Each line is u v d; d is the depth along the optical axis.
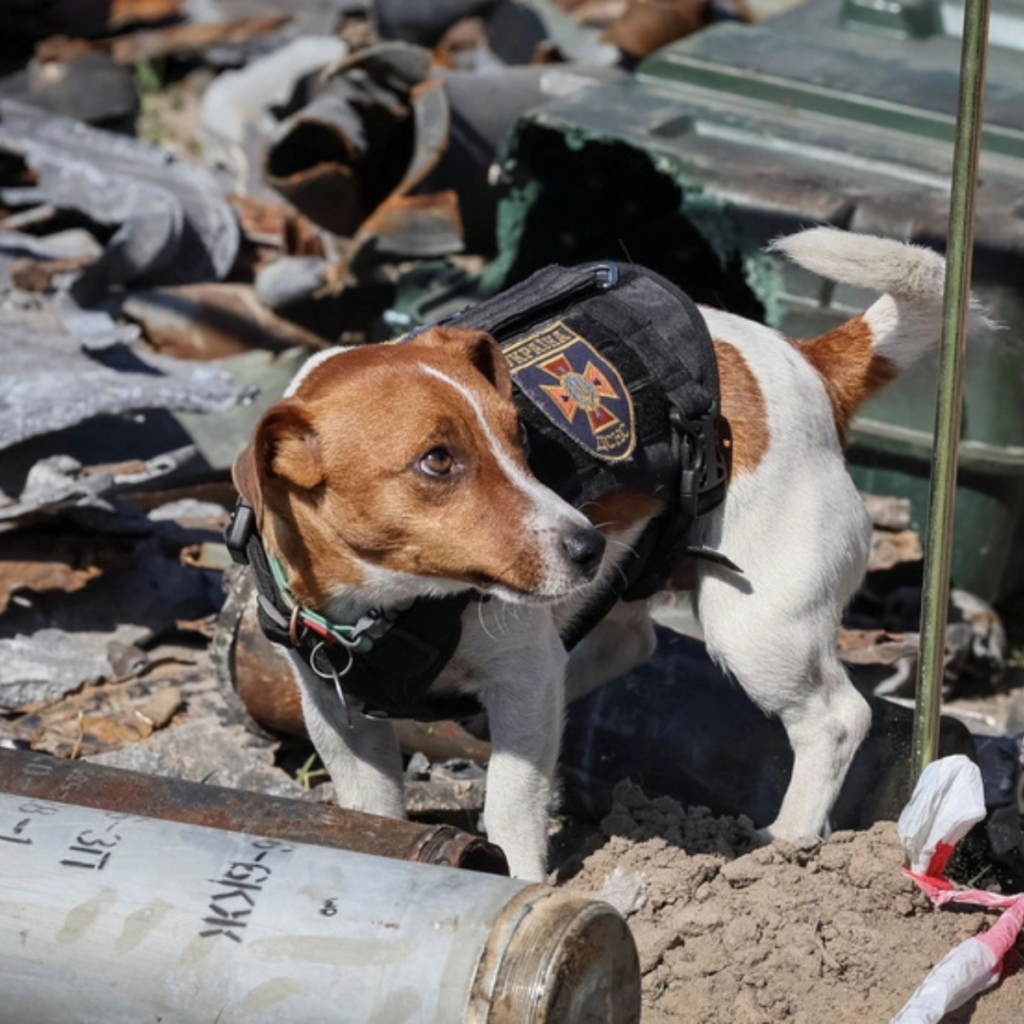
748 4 12.22
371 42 11.77
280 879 4.00
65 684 6.77
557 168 8.81
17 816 4.26
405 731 6.20
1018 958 5.03
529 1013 3.71
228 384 7.95
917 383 7.84
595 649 6.03
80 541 7.43
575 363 5.01
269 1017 3.84
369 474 4.43
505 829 5.03
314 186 9.62
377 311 9.56
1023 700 7.27
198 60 14.05
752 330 5.59
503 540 4.41
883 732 5.81
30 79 13.16
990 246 7.41
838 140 8.36
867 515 5.66
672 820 5.71
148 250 9.75
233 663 6.18
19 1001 4.04
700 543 5.39
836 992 4.95
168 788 4.79
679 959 5.06
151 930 3.94
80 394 7.43
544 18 12.70
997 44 9.04
